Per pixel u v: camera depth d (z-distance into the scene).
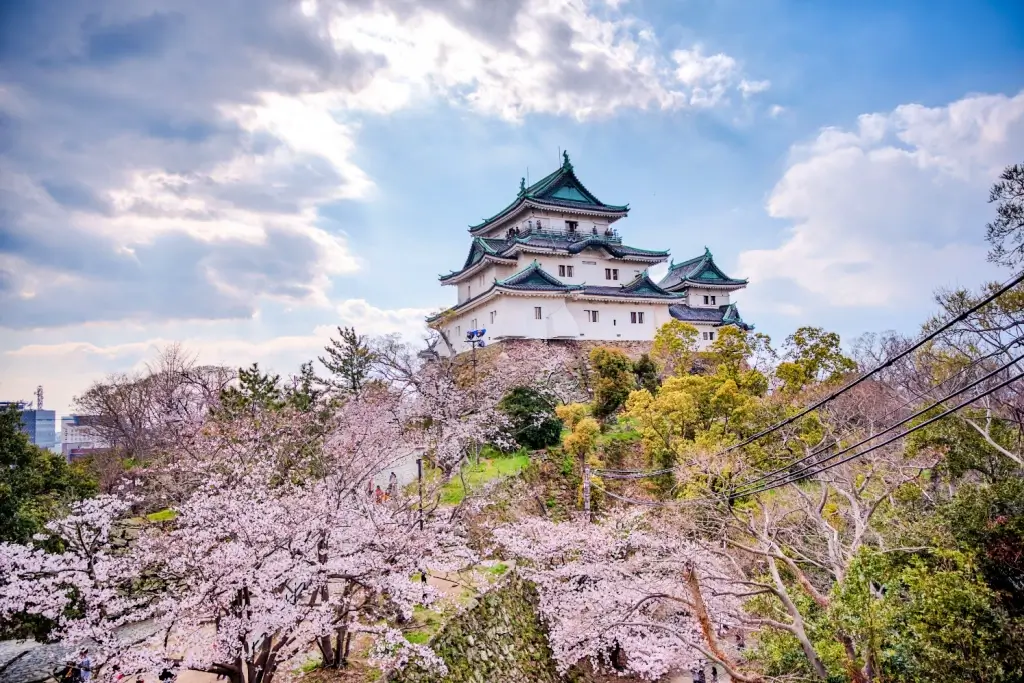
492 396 32.94
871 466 19.75
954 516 15.30
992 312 18.83
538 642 19.31
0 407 20.20
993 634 12.41
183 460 21.30
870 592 14.04
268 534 12.98
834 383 29.98
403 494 23.25
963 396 21.02
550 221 53.78
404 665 14.02
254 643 12.28
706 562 18.86
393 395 32.78
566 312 47.97
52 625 14.19
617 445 31.62
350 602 14.77
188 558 12.48
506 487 26.05
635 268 55.47
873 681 12.91
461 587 18.67
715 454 21.17
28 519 16.98
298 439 22.14
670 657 18.52
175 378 40.62
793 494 21.95
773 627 16.34
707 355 37.62
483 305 48.66
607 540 20.58
